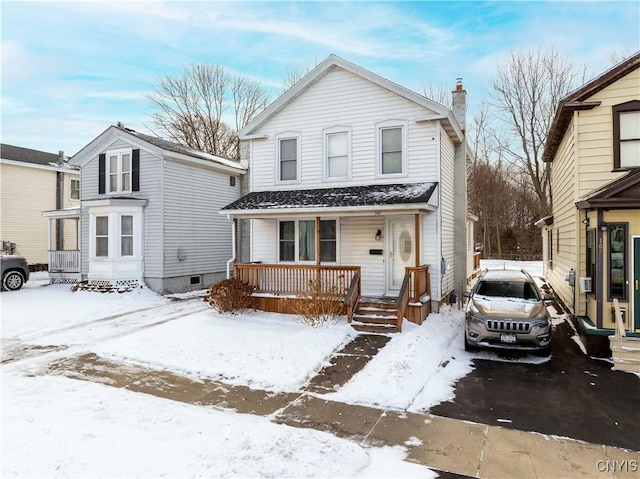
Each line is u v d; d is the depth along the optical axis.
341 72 12.70
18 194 24.25
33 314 12.71
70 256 19.38
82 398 6.05
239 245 20.05
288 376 7.12
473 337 8.40
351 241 12.63
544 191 31.42
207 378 7.25
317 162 13.01
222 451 4.27
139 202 16.36
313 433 4.88
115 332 10.58
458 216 14.37
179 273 17.08
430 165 11.63
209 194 18.83
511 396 6.35
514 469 4.26
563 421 5.46
